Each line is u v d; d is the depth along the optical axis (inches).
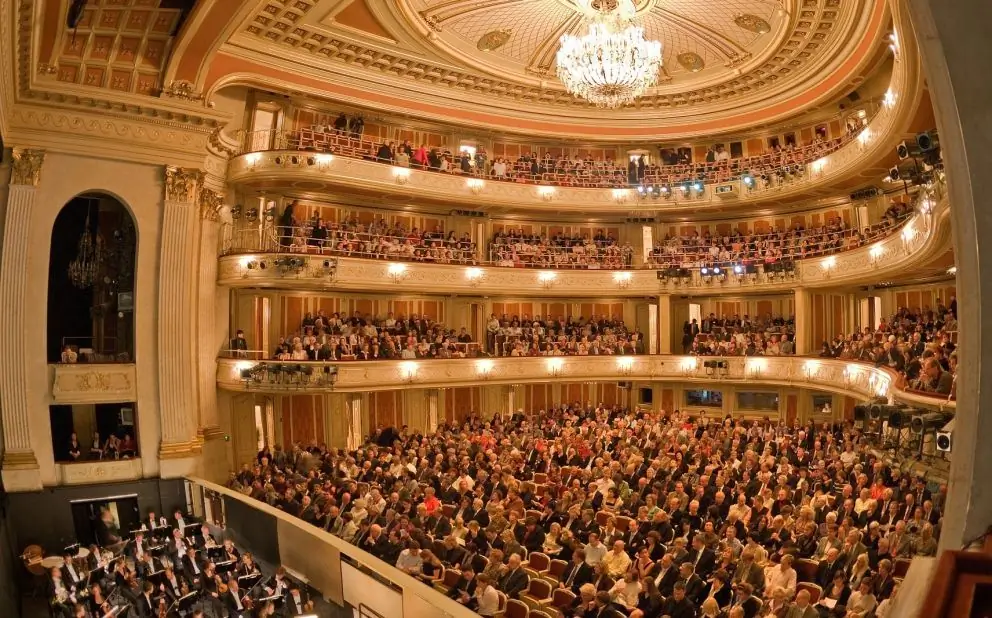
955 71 79.6
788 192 1097.4
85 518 779.4
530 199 1211.2
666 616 442.9
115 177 809.5
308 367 951.6
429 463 841.5
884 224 917.2
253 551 653.3
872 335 881.5
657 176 1266.0
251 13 810.2
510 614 474.0
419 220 1235.2
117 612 546.3
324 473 815.7
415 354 1074.7
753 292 1190.9
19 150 751.1
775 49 981.2
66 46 754.2
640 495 666.2
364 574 482.0
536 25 1008.9
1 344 743.1
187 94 837.2
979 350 78.1
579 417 1149.7
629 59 839.7
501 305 1282.0
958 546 76.0
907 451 456.1
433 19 952.9
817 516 570.3
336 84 1064.2
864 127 864.3
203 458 935.7
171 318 830.5
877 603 397.1
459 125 1203.2
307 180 1008.9
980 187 78.0
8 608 590.2
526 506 699.4
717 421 1139.3
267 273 975.0
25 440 751.1
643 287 1234.0
